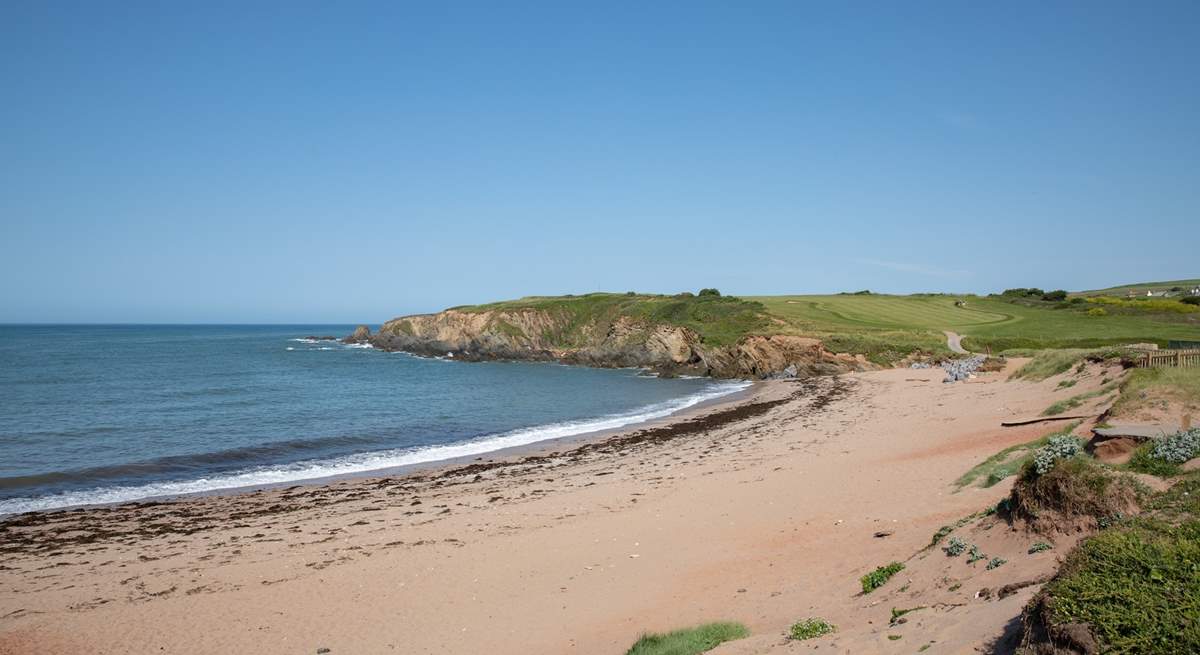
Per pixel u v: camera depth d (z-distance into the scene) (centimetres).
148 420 4006
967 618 754
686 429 3709
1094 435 1506
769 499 1944
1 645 1294
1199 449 1077
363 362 9056
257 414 4316
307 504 2280
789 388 5606
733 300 8731
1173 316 7525
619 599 1323
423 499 2316
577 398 5375
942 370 5462
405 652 1188
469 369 8100
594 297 10525
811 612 1051
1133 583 577
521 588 1440
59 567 1695
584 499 2191
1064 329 6825
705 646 962
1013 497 1055
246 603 1452
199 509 2225
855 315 8206
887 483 1916
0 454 3053
